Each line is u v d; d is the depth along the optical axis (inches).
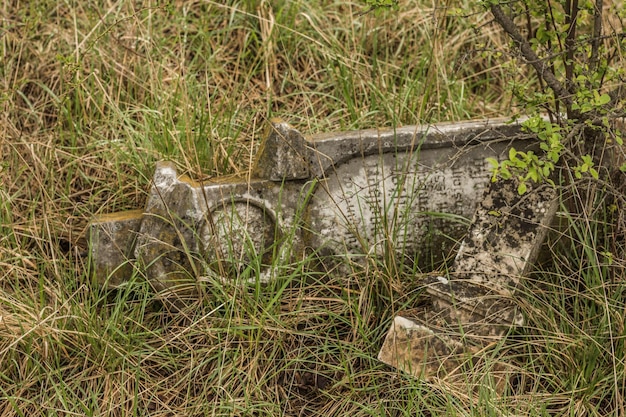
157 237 177.3
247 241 178.9
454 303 166.9
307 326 177.0
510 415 152.7
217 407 161.3
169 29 243.8
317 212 181.9
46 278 185.2
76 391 167.8
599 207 175.0
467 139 181.9
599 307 168.2
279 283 180.1
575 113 173.0
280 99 228.1
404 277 181.3
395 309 177.8
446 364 164.6
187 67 235.0
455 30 245.8
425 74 235.5
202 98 222.1
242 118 222.2
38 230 194.7
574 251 174.7
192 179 184.4
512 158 152.6
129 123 209.9
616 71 167.8
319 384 170.4
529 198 168.2
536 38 171.5
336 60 235.6
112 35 213.9
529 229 167.3
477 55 240.1
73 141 211.6
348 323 173.3
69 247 194.4
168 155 205.0
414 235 185.2
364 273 181.6
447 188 184.1
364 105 226.4
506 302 165.5
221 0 248.7
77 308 171.6
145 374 169.0
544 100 168.9
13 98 223.9
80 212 198.2
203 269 178.9
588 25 224.7
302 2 242.7
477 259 169.2
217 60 237.1
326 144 179.2
